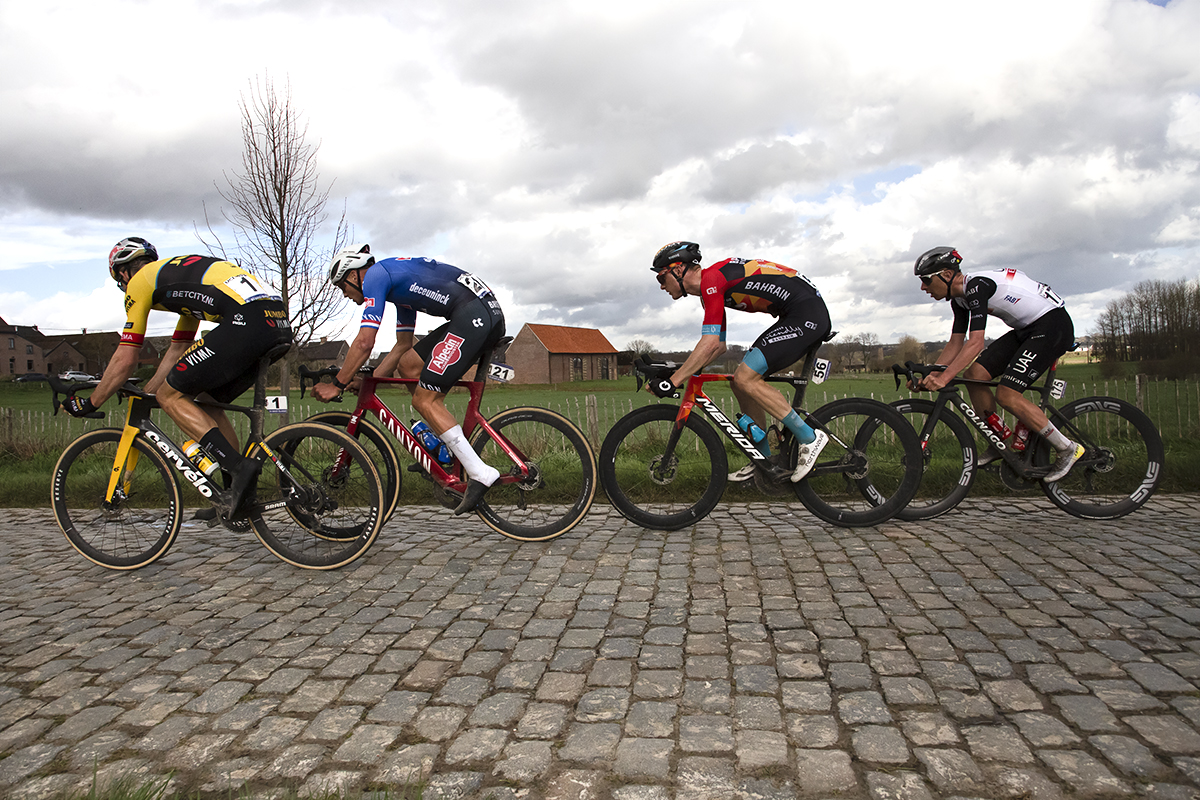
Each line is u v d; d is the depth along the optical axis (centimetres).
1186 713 207
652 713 218
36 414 1110
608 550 407
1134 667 238
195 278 377
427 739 208
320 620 310
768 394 416
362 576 373
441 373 397
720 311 418
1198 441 695
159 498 561
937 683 231
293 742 208
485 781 185
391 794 179
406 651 274
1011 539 398
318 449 405
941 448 461
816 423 425
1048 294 430
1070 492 488
